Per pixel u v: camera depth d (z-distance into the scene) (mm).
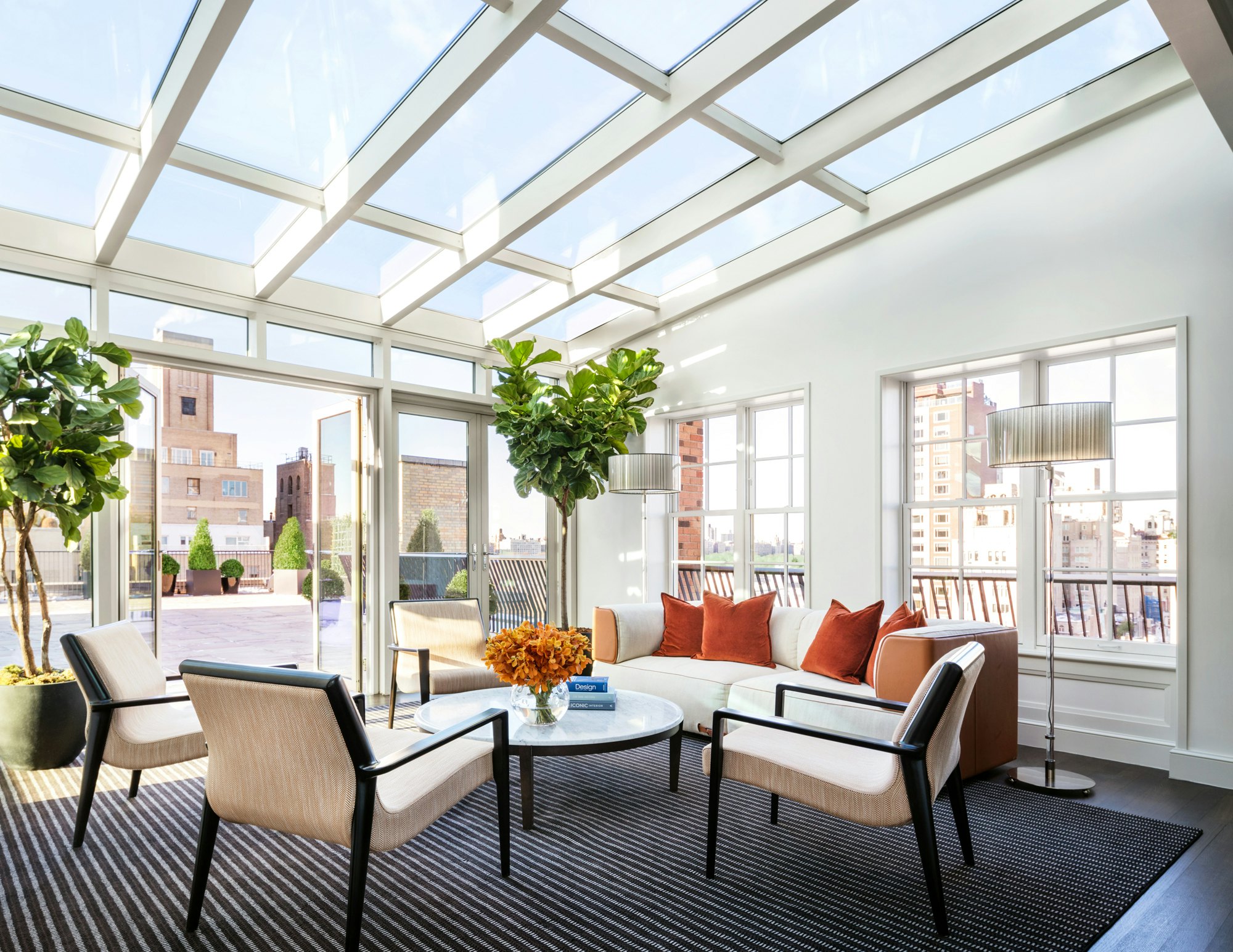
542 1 2885
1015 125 4379
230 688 2078
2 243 4125
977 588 4816
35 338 3674
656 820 3113
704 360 6137
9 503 3629
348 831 2033
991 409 4797
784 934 2201
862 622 4082
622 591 6727
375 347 5887
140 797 3383
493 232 4688
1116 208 4086
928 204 4816
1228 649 3668
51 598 4281
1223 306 3740
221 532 19266
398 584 5812
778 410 5938
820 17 3102
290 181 4105
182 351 4816
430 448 6199
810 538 5352
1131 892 2479
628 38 3373
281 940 2152
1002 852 2799
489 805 3287
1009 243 4480
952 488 4969
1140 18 3570
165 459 18531
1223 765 3615
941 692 2234
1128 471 4242
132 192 3803
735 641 4711
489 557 6531
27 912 2316
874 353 5074
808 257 5406
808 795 2441
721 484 6355
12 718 3678
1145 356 4195
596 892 2457
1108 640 4285
